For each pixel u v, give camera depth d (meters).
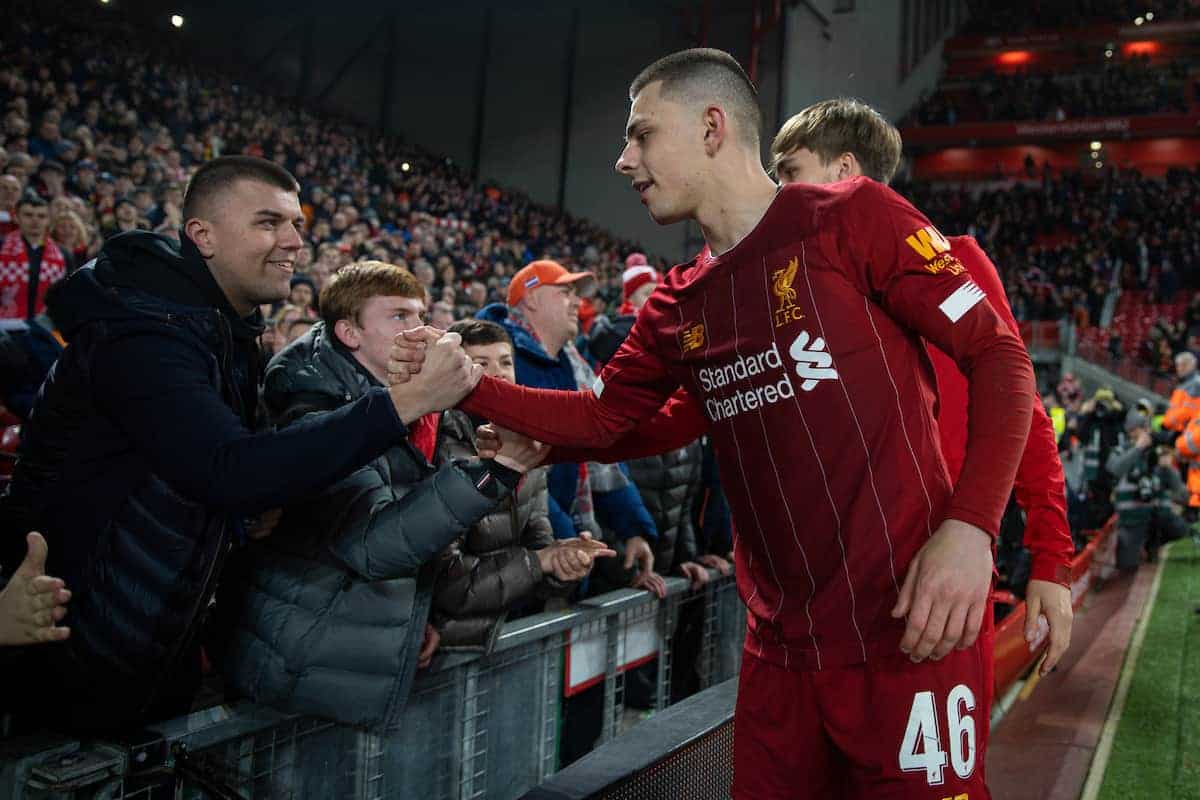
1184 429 5.98
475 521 1.51
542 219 19.19
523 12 21.80
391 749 1.74
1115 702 3.60
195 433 1.31
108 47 14.45
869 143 1.67
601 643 2.36
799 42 18.45
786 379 1.16
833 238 1.14
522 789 2.09
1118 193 22.81
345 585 1.56
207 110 14.08
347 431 1.32
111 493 1.39
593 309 5.62
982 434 1.05
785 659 1.24
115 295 1.38
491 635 1.91
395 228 13.00
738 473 1.26
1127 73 26.62
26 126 8.48
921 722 1.15
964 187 25.27
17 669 1.42
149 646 1.41
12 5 13.86
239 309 1.59
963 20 32.09
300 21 23.22
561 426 1.47
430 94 22.59
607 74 21.03
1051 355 16.00
